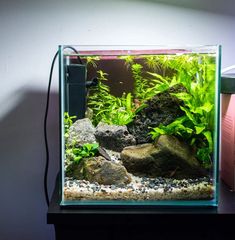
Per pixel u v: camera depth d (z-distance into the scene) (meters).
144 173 1.01
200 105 0.99
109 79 1.11
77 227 0.95
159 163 1.00
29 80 1.37
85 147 1.03
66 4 1.33
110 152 1.07
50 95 1.37
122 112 1.12
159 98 1.08
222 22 1.34
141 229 0.95
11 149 1.40
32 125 1.39
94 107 1.13
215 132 0.95
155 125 1.07
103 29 1.34
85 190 0.97
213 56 0.95
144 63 1.08
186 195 0.96
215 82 0.94
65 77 1.01
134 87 1.11
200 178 0.99
